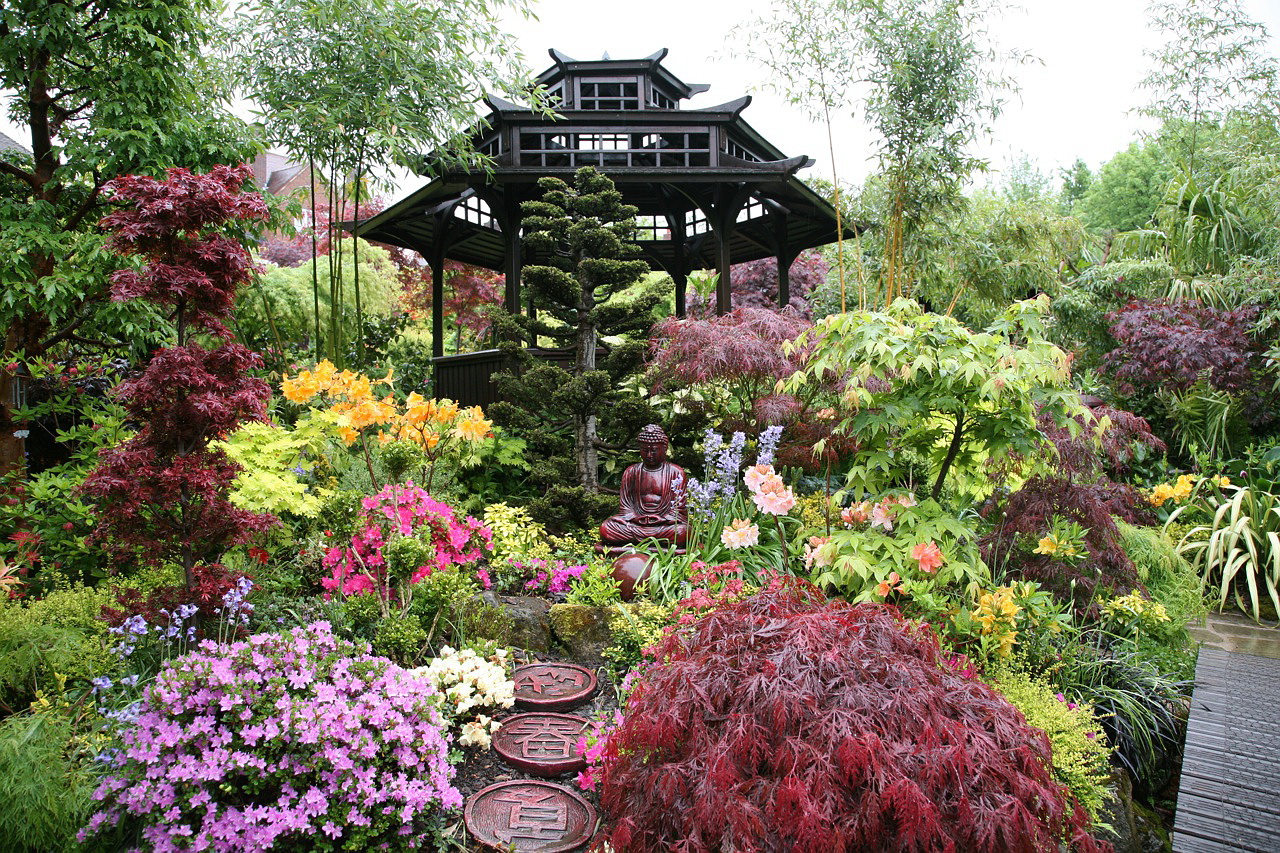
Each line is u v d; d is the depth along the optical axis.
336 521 3.23
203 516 2.82
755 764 1.64
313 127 5.45
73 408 4.27
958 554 3.47
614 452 5.19
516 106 5.96
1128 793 2.73
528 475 5.55
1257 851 2.32
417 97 5.61
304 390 3.42
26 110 4.36
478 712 2.88
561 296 4.93
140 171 4.02
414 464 3.85
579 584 3.89
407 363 7.67
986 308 8.30
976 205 9.14
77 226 4.34
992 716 1.76
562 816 2.35
